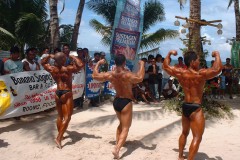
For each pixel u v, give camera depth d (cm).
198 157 636
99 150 666
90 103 1120
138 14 1154
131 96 630
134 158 625
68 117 693
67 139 735
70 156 637
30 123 873
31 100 877
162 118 916
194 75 552
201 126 552
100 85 1115
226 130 832
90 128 824
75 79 1030
